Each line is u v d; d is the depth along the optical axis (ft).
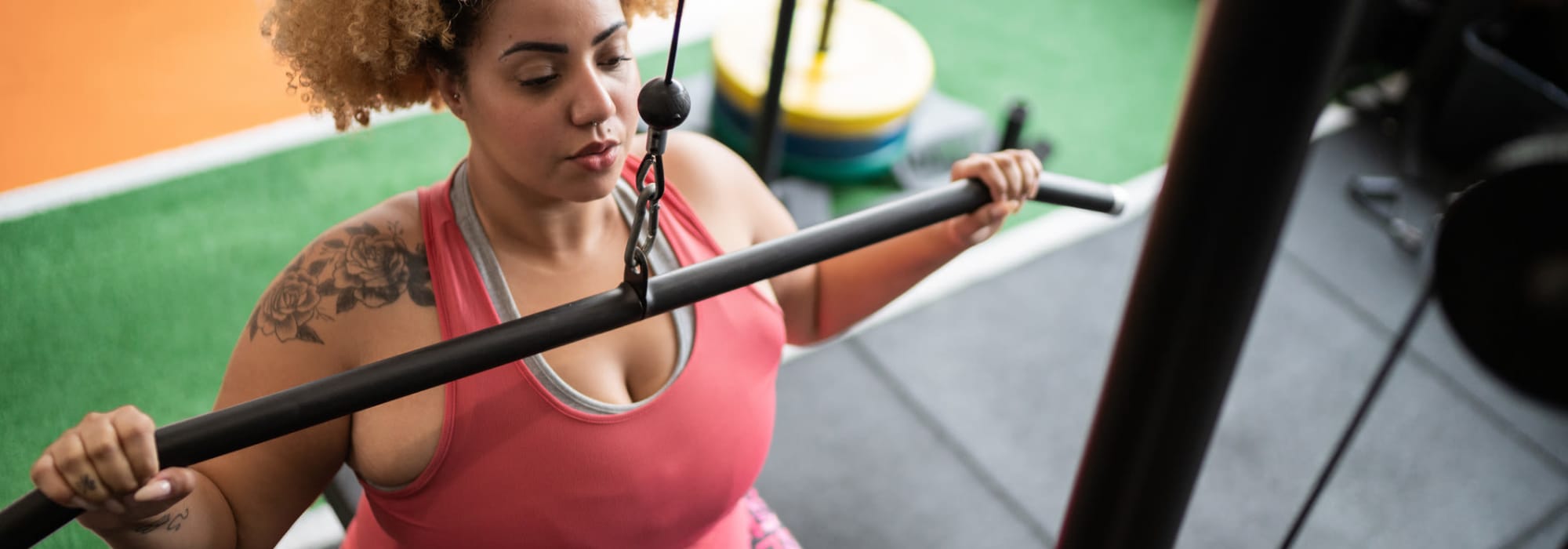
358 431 3.60
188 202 10.06
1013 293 10.62
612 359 3.75
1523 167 3.02
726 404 3.98
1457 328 3.34
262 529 3.56
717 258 2.81
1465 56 12.00
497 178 3.56
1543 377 3.18
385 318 3.54
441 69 3.35
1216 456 9.35
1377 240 11.85
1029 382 9.80
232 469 3.46
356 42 3.22
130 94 11.11
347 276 3.54
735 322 4.00
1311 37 1.68
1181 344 2.03
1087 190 3.99
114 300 9.06
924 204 3.36
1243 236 1.89
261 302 3.58
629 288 2.69
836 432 9.04
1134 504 2.28
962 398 9.52
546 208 3.64
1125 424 2.18
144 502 2.56
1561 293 3.05
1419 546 8.86
